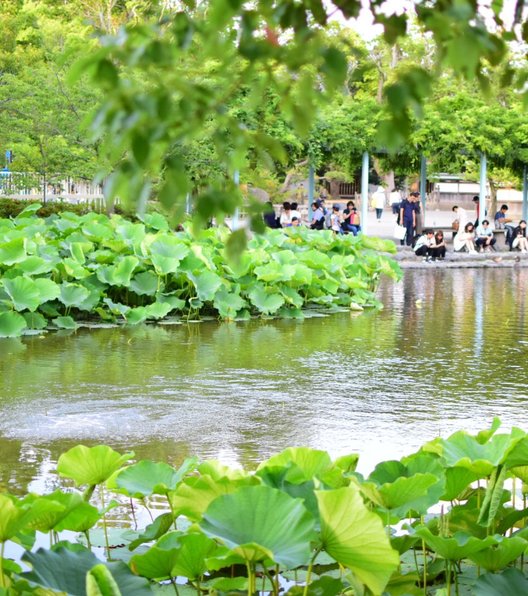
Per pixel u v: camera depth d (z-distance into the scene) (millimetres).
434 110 25688
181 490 3436
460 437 4047
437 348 11094
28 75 22125
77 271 12734
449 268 23703
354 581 3332
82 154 21656
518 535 3639
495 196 39281
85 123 2084
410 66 2271
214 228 15586
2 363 9570
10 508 3000
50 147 21766
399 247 25625
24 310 12242
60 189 25859
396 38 2455
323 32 2350
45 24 26031
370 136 25328
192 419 7293
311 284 14773
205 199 2211
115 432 6848
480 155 27016
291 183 37875
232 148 14531
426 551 4340
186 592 3904
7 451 6297
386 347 11125
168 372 9242
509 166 28656
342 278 15219
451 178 43156
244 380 8930
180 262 13531
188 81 2305
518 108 27000
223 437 6754
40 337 11383
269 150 2330
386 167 28562
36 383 8562
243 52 2197
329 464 4023
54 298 12211
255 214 2271
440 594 3598
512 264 24672
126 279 12992
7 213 21938
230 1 2164
